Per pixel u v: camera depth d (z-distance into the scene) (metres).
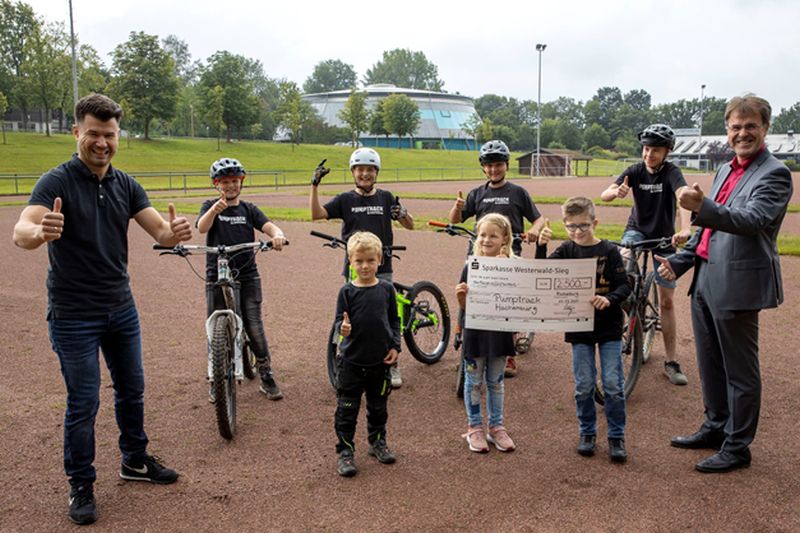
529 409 5.51
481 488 4.21
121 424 4.28
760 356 6.74
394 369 6.18
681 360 6.77
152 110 75.44
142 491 4.21
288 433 5.07
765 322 7.97
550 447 4.80
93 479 3.96
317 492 4.18
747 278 4.25
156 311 8.82
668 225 6.30
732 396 4.41
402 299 6.36
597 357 6.76
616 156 123.50
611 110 173.50
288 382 6.21
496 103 186.25
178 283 10.70
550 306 4.70
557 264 4.66
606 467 4.48
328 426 5.21
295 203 27.81
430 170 67.44
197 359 6.83
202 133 115.12
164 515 3.93
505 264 4.71
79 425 3.89
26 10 72.38
